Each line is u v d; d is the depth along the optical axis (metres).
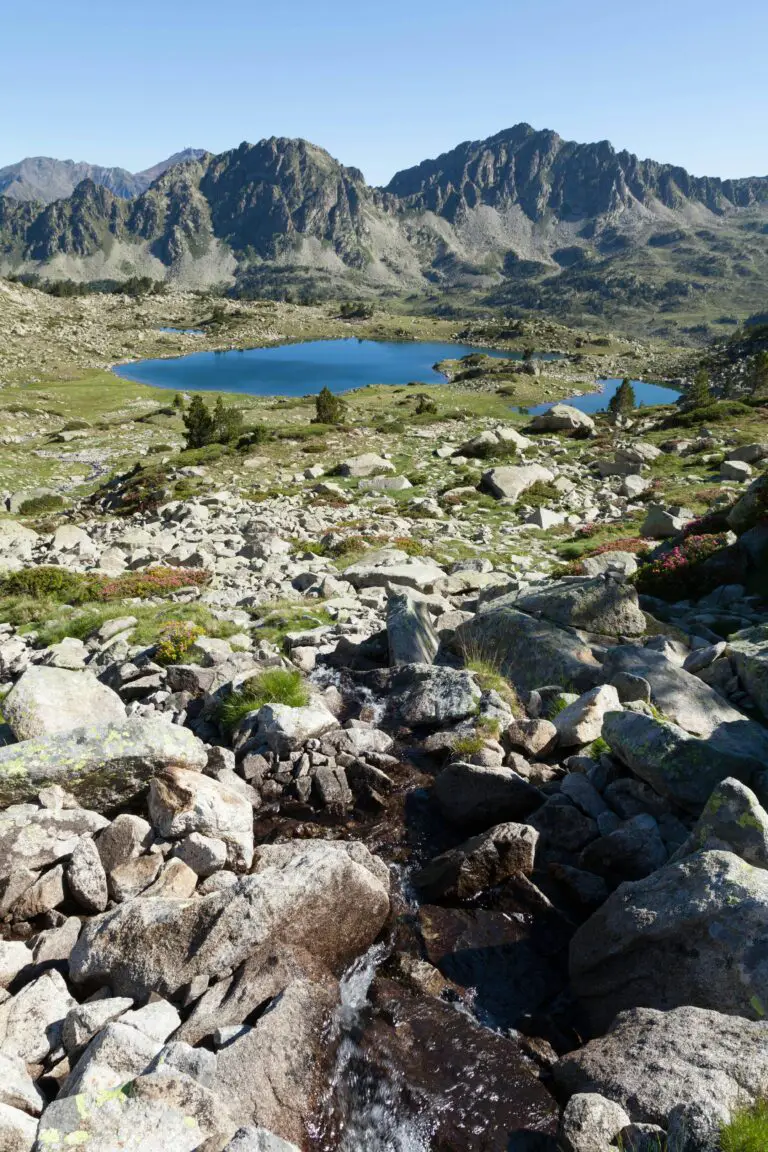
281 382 151.00
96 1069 5.69
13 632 21.89
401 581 24.45
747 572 21.00
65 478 66.75
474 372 165.12
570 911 8.88
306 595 23.98
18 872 8.47
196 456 64.94
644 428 80.00
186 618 19.48
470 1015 7.42
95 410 106.44
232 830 9.38
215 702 13.59
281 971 7.27
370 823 10.70
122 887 8.62
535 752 11.95
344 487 53.03
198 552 30.41
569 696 13.43
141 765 9.80
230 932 7.23
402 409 103.12
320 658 16.78
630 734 10.60
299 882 7.74
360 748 12.18
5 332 169.00
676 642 15.76
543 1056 6.91
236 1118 5.68
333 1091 6.38
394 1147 6.00
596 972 7.52
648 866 9.09
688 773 9.83
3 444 81.25
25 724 11.56
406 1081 6.57
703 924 6.92
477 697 13.22
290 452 68.88
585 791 10.62
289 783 11.50
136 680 15.29
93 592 24.98
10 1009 6.77
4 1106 5.35
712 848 8.21
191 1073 5.91
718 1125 5.14
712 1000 6.55
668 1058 5.89
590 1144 5.33
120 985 7.20
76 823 9.19
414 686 13.95
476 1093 6.47
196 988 7.02
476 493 49.75
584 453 66.69
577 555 32.28
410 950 8.31
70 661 16.77
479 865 9.18
